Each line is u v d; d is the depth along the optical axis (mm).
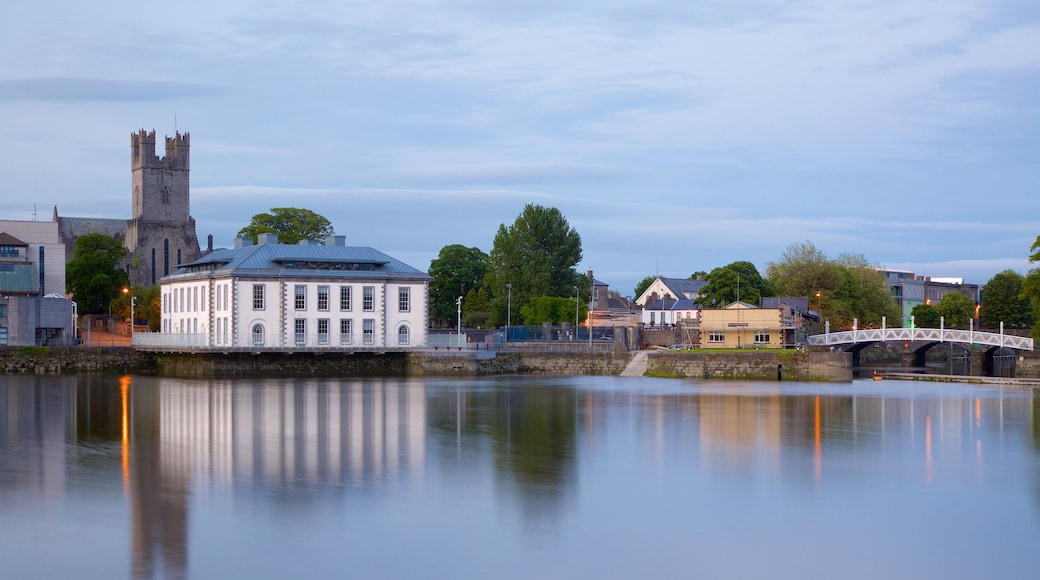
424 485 56312
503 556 43844
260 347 132625
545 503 52750
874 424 84375
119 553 43188
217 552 43500
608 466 62969
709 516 50719
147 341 144500
